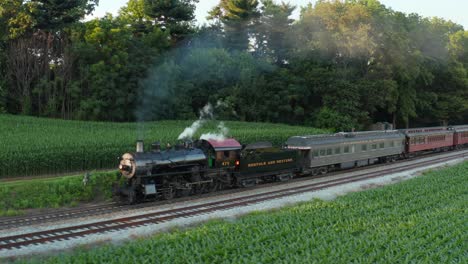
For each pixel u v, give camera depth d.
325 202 22.12
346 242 16.19
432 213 20.22
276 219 18.98
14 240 16.48
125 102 51.16
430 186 26.30
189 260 14.51
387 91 57.38
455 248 16.08
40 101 50.22
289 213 19.94
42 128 40.06
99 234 17.41
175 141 35.91
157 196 23.92
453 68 71.38
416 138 45.12
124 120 52.72
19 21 50.00
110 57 51.16
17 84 50.75
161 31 56.31
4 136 34.53
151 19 60.50
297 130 48.84
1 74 50.53
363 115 57.06
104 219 19.70
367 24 56.38
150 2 59.47
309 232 17.28
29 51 50.25
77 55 51.00
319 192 26.45
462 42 75.94
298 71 60.59
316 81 57.78
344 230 17.75
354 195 23.81
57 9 51.03
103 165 32.34
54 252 15.40
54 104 49.62
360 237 16.88
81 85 50.75
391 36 57.44
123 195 23.56
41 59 51.28
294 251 15.45
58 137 34.84
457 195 24.61
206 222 19.41
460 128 55.44
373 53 58.75
